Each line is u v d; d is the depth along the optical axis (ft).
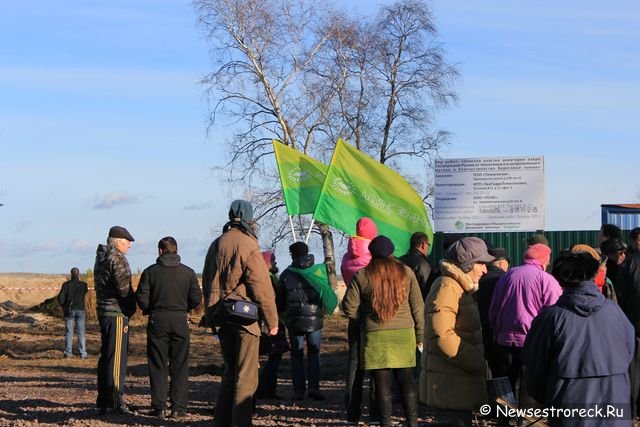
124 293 35.09
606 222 54.44
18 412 36.42
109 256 35.24
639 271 31.65
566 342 19.16
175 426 32.73
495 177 45.55
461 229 45.88
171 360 35.04
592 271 19.60
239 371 28.12
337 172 41.60
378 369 27.99
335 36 123.03
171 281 34.83
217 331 28.71
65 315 74.59
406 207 41.75
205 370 60.13
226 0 120.06
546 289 28.81
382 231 41.42
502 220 45.50
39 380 54.75
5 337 93.56
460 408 24.38
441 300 24.52
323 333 93.61
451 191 46.16
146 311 35.06
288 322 39.06
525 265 29.66
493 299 29.89
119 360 35.53
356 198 41.50
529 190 45.21
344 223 41.29
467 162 45.93
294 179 44.60
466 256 24.84
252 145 124.06
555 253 46.68
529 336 19.90
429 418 33.50
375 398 31.99
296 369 39.14
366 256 34.09
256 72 122.31
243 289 28.07
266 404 38.09
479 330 24.86
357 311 28.17
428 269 34.22
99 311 35.53
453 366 24.52
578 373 19.04
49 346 84.23
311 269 39.19
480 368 24.54
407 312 28.19
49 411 36.65
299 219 124.06
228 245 28.07
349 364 32.42
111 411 36.09
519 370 30.63
